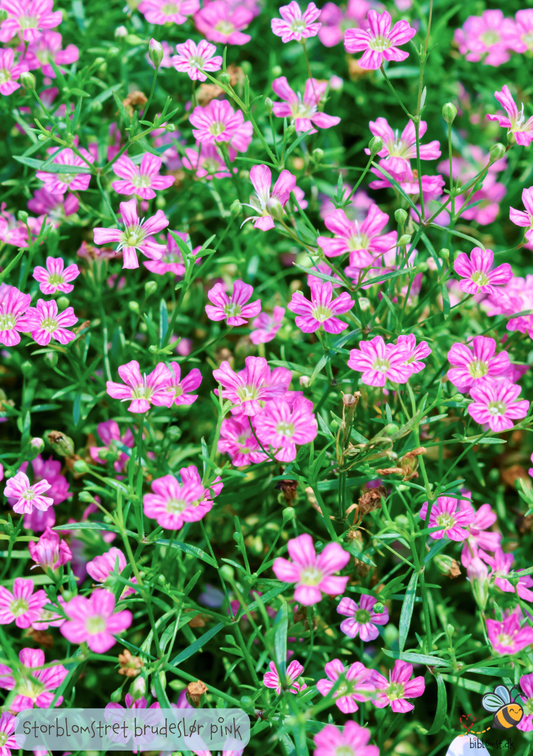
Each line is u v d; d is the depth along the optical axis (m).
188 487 0.28
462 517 0.30
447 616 0.31
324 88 0.33
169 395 0.29
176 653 0.31
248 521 0.32
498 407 0.29
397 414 0.31
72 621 0.27
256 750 0.30
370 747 0.27
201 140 0.32
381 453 0.29
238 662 0.30
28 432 0.31
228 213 0.34
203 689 0.29
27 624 0.29
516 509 0.33
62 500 0.32
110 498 0.31
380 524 0.30
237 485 0.31
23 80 0.31
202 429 0.33
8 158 0.34
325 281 0.30
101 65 0.33
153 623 0.29
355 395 0.29
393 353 0.29
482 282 0.30
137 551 0.29
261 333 0.33
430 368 0.32
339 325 0.30
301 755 0.27
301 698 0.29
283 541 0.32
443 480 0.30
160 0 0.34
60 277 0.31
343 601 0.30
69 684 0.29
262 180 0.30
